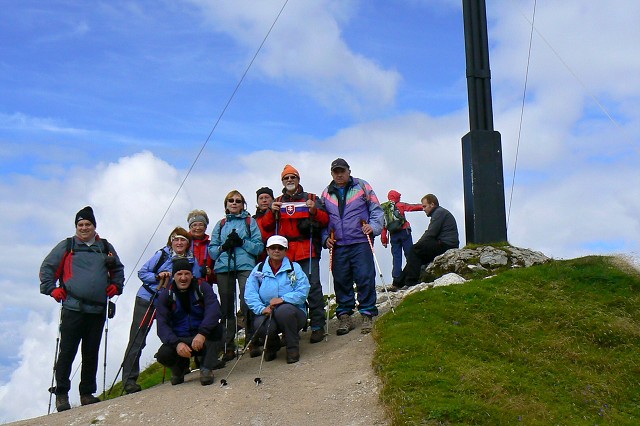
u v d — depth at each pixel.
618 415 9.35
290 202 11.97
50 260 10.98
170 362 10.52
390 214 15.75
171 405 9.82
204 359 10.42
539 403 9.28
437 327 11.01
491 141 15.23
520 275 12.86
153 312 11.38
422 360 10.05
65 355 10.80
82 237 11.16
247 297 11.09
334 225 12.03
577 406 9.45
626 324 11.27
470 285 12.48
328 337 12.02
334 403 9.48
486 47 15.70
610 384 10.05
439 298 11.98
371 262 11.98
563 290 12.35
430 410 8.82
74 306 10.87
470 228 15.14
